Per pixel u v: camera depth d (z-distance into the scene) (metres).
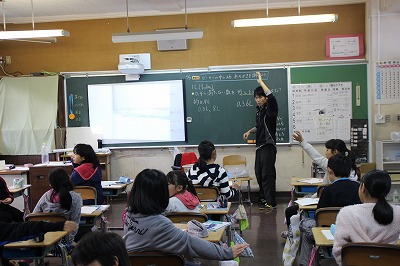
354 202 3.30
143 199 2.29
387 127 6.98
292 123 7.31
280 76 7.32
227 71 7.41
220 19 7.43
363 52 7.18
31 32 5.45
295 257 4.06
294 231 4.08
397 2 6.25
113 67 7.68
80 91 7.71
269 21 5.42
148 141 7.62
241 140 7.44
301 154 7.34
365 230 2.39
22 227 2.66
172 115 7.55
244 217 4.80
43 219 3.42
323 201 3.38
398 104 6.93
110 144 7.69
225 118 7.46
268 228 5.66
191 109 7.52
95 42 7.68
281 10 7.31
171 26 7.54
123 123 7.65
